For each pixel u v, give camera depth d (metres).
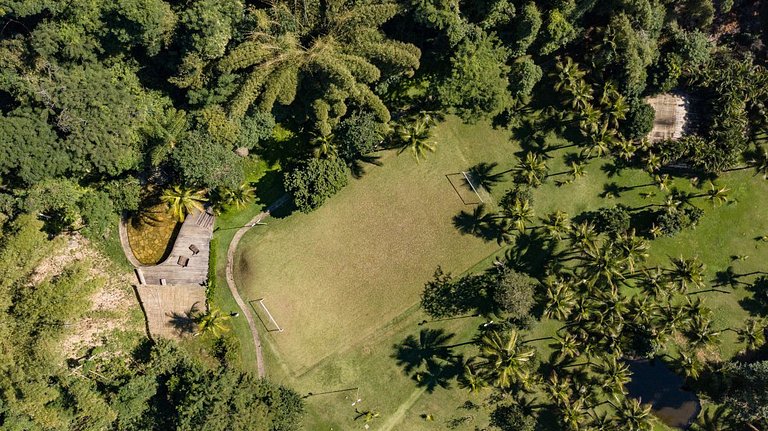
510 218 40.34
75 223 38.62
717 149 38.84
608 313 38.84
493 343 38.34
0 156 31.69
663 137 40.25
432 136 40.34
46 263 38.75
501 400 40.75
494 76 36.31
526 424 39.31
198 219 40.12
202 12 31.36
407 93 40.09
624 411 39.06
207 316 38.94
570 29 36.06
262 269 40.69
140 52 35.59
